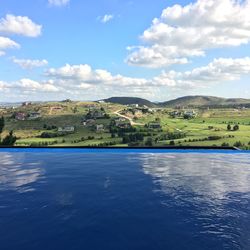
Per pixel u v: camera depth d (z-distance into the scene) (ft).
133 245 16.16
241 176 34.50
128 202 23.77
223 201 24.09
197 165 42.42
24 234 17.52
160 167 40.40
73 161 45.50
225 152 57.93
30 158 48.73
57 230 18.13
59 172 36.45
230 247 15.88
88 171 37.06
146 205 23.02
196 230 18.16
